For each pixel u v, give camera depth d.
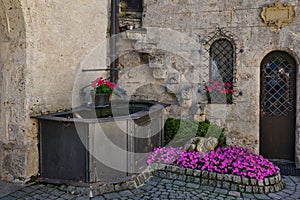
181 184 4.25
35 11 4.21
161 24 6.16
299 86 5.31
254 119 5.64
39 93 4.33
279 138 5.67
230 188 4.09
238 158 4.45
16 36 4.18
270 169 4.27
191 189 4.09
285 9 5.28
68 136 3.95
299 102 5.33
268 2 5.42
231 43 5.77
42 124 4.16
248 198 3.83
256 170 4.16
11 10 4.09
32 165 4.21
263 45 5.50
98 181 3.91
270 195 3.93
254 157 4.56
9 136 4.27
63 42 4.77
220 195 3.92
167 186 4.18
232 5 5.65
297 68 5.36
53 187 4.07
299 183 4.40
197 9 5.91
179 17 6.04
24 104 4.13
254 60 5.57
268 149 5.73
